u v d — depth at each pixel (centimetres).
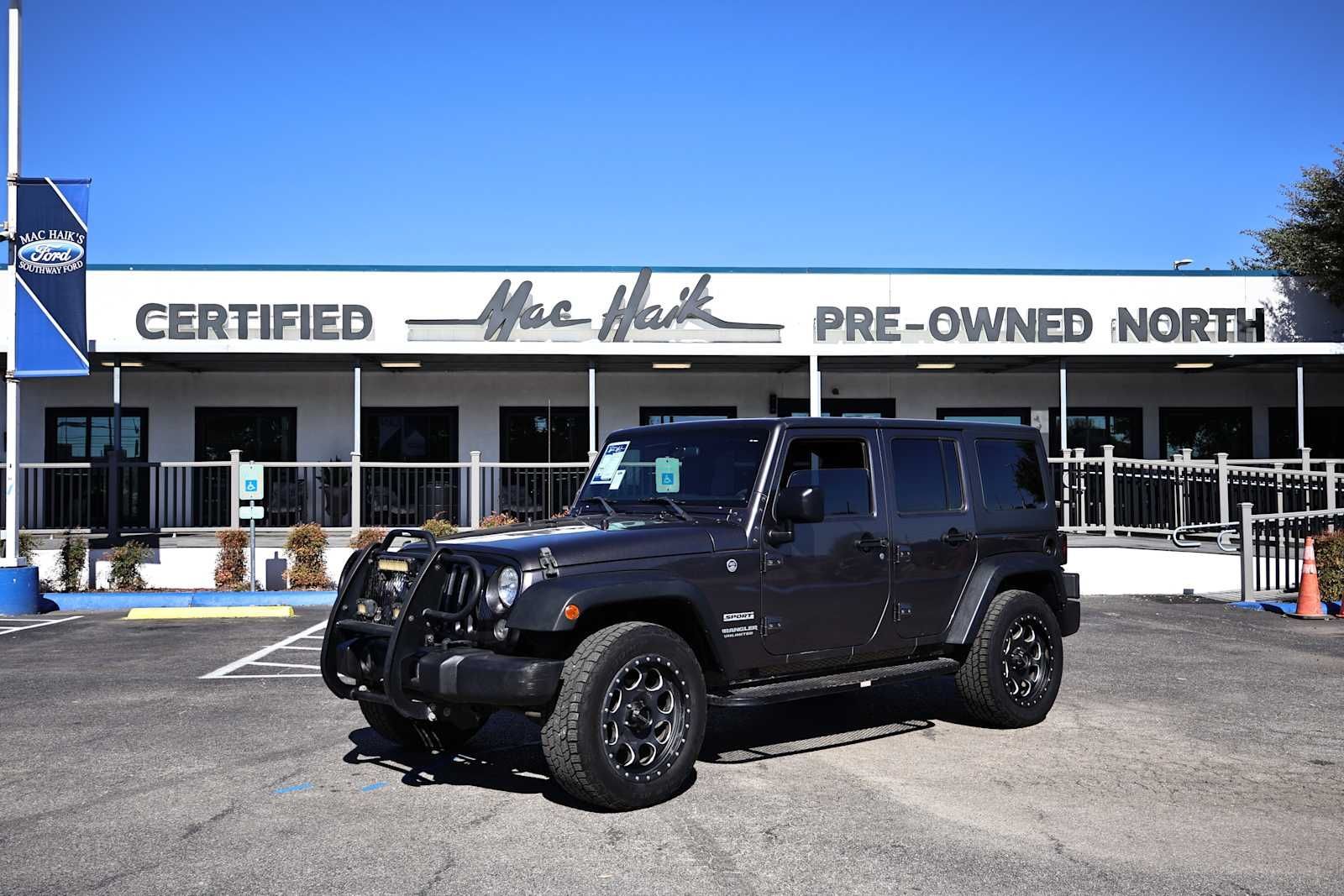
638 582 568
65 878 463
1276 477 1552
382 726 668
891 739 712
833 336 2059
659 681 573
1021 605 743
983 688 721
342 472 1719
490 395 2058
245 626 1239
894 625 690
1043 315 2088
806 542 649
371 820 543
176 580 1539
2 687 884
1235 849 499
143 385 2006
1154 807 561
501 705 540
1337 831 524
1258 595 1409
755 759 660
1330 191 2125
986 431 773
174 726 745
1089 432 2145
